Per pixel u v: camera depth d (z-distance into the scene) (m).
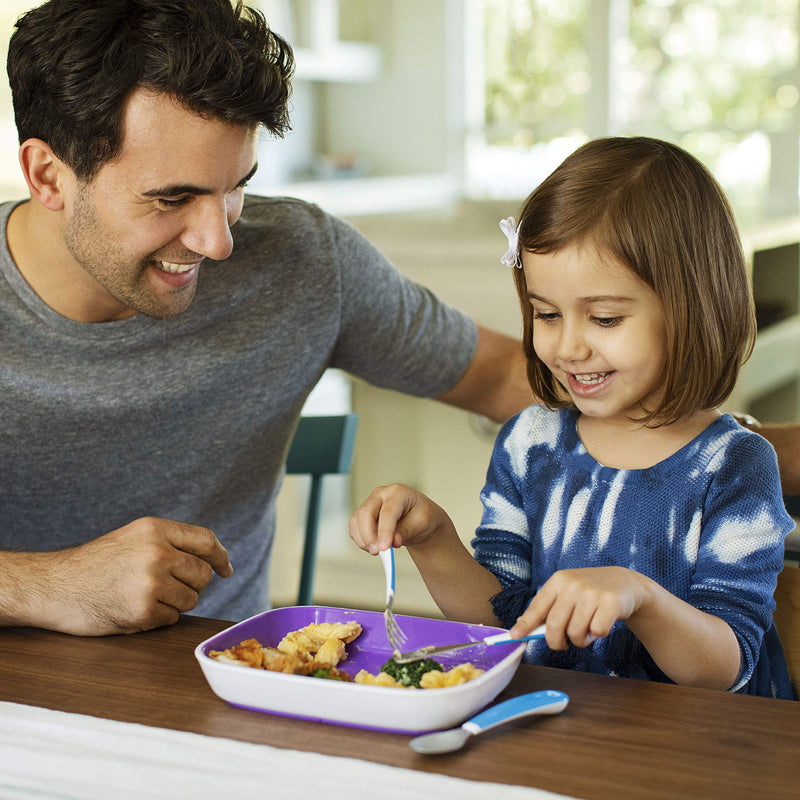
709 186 0.98
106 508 1.27
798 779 0.63
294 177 4.05
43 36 0.99
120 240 1.05
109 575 0.90
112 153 0.99
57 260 1.15
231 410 1.28
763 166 3.55
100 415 1.21
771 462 0.98
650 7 3.67
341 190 3.67
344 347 1.38
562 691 0.76
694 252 0.95
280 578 2.53
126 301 1.12
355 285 1.34
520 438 1.11
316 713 0.71
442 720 0.69
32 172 1.07
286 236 1.31
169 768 0.65
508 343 1.47
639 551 1.00
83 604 0.89
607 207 0.93
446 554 1.02
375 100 4.23
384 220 3.34
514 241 1.01
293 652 0.80
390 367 1.39
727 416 1.03
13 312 1.19
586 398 0.98
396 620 0.85
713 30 3.57
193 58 0.95
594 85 3.79
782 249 2.49
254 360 1.27
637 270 0.92
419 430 2.48
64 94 0.98
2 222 1.21
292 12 3.66
